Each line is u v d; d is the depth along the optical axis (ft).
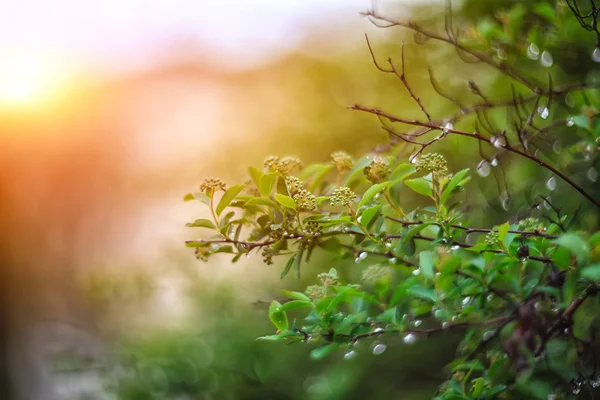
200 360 6.60
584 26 4.16
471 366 4.12
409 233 3.94
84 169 8.15
